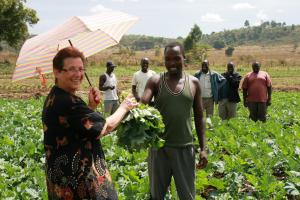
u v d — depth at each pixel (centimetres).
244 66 6850
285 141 961
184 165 468
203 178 662
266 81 1264
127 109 383
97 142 356
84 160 341
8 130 1130
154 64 6575
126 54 8394
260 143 912
